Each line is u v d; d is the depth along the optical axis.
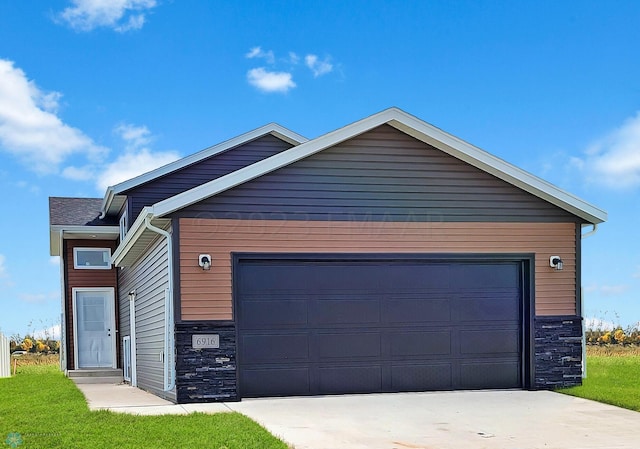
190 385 10.61
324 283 11.52
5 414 9.46
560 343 12.29
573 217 12.54
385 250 11.69
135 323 16.06
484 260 12.14
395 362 11.70
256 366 11.11
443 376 11.89
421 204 11.90
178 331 10.66
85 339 19.61
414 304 11.86
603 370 14.73
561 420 9.09
